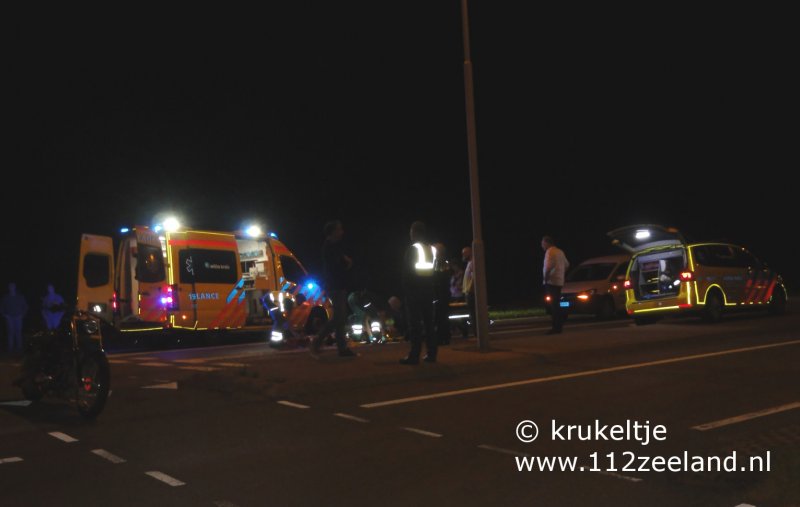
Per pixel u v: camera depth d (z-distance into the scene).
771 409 7.89
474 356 11.96
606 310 22.02
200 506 5.29
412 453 6.55
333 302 11.95
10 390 10.91
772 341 13.60
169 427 7.91
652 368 10.91
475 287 12.67
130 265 17.30
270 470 6.13
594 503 5.19
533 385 9.83
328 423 7.84
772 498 5.16
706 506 5.07
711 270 16.80
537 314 24.97
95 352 8.47
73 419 8.53
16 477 6.14
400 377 10.49
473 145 12.74
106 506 5.35
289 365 11.31
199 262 17.44
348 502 5.30
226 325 17.80
